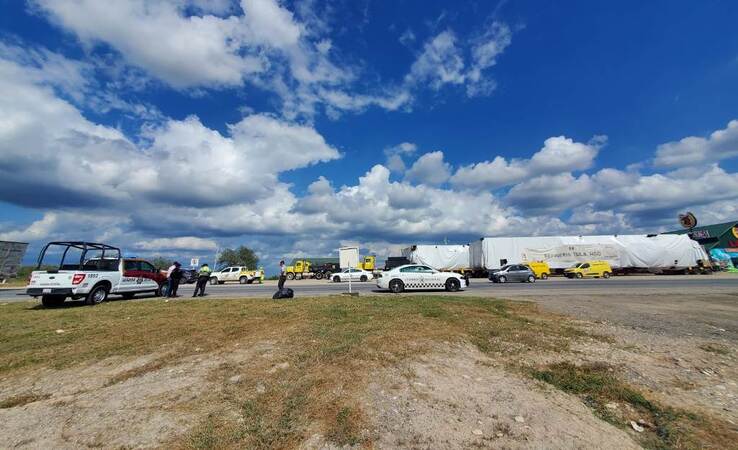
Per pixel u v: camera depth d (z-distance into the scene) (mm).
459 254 35344
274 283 34156
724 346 6652
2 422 3643
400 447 3129
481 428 3496
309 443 3168
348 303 12523
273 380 4648
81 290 13297
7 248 33312
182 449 3057
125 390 4457
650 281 25422
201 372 5062
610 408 4133
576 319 9336
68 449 3107
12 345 6777
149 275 17469
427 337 6988
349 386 4430
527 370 5281
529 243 32156
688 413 3996
